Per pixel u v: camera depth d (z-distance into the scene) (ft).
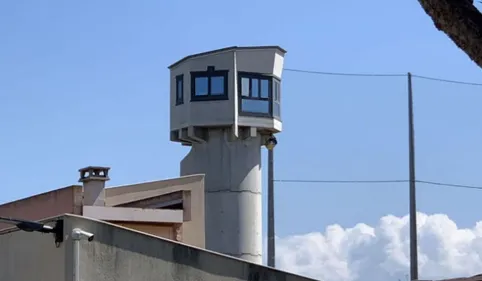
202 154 182.39
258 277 70.74
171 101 187.83
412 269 132.87
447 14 37.27
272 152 124.06
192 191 108.88
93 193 98.89
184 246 69.46
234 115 178.09
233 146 180.55
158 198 106.73
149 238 68.69
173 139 186.60
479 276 69.82
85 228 67.15
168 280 68.69
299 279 71.61
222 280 70.03
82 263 66.49
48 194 102.53
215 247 178.19
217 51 180.65
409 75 136.46
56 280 67.82
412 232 134.72
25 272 71.82
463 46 37.14
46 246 69.41
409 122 136.77
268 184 123.44
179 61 185.16
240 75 180.45
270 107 181.57
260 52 181.27
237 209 179.01
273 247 121.29
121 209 98.12
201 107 180.24
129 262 67.87
